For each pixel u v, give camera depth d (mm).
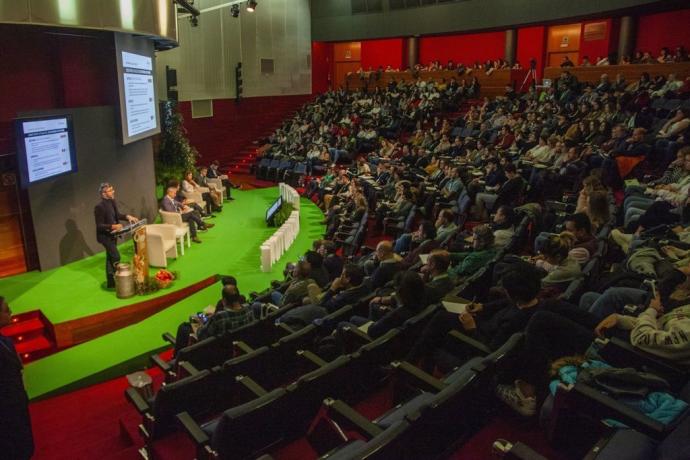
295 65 27062
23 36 8969
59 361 6910
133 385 4820
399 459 2742
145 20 9516
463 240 7961
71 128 9359
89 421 5617
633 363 3365
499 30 23016
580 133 13250
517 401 3584
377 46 28547
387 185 13125
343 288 5965
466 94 22000
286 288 7543
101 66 10703
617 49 20625
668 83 14789
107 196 8734
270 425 3393
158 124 13031
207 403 4062
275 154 21516
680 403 2898
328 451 3322
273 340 5512
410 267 6750
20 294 8391
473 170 12602
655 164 10523
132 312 8156
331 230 12117
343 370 3734
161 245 9930
